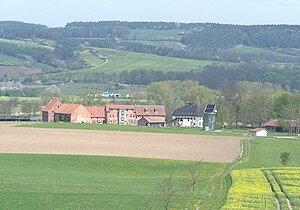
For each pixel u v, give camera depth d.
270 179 127.44
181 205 97.12
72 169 145.88
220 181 128.38
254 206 92.81
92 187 115.38
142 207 94.75
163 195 99.44
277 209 93.06
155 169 150.75
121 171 146.12
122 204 96.94
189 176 126.25
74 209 92.25
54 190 109.62
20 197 100.88
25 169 141.25
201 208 95.25
